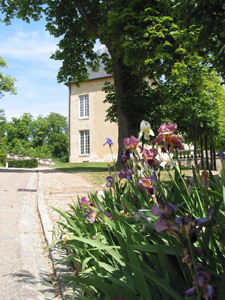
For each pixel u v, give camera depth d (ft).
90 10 60.13
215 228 4.29
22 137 274.57
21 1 57.26
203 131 67.31
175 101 64.39
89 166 75.97
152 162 8.23
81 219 10.12
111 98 63.16
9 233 15.98
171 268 5.32
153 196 8.07
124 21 44.32
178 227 4.01
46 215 20.12
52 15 61.00
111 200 10.21
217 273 5.04
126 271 6.03
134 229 7.05
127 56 44.37
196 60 46.50
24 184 39.65
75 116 120.67
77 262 10.29
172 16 42.01
